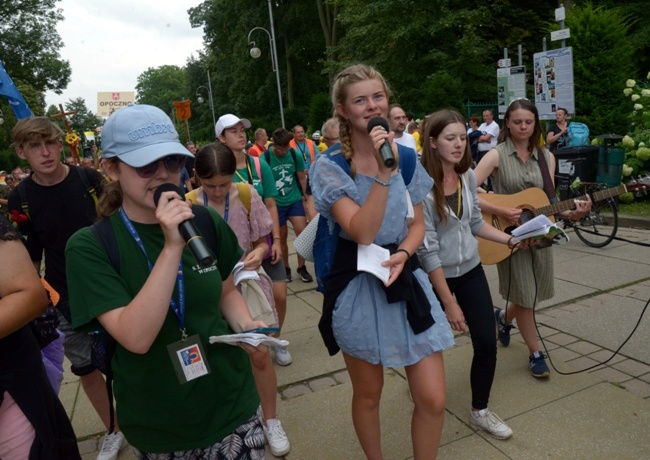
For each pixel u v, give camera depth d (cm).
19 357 166
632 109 974
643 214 707
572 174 696
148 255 159
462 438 280
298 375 370
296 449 287
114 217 162
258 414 181
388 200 205
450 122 261
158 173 152
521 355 363
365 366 219
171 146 152
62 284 286
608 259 556
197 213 178
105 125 154
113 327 150
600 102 1012
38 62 3453
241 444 172
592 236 643
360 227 192
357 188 205
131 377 163
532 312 331
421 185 216
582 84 1016
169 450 167
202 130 5025
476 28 1791
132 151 149
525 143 336
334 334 218
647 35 1692
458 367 354
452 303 257
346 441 290
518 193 338
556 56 910
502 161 338
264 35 3431
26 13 3394
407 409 312
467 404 310
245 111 3881
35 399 166
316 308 502
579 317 418
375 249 206
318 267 224
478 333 270
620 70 999
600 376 331
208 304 168
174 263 146
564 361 353
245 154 390
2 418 163
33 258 291
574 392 313
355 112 199
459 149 262
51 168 274
